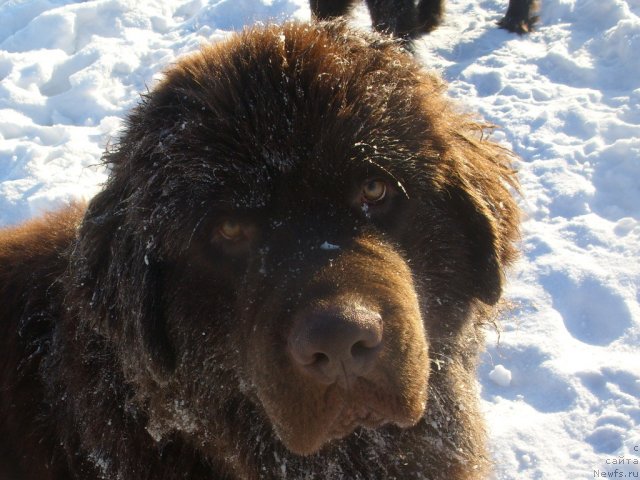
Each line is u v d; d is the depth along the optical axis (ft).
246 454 2.71
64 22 6.67
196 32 6.59
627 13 6.13
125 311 2.65
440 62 6.02
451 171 2.74
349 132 2.53
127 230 2.65
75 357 2.76
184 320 2.65
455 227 2.76
